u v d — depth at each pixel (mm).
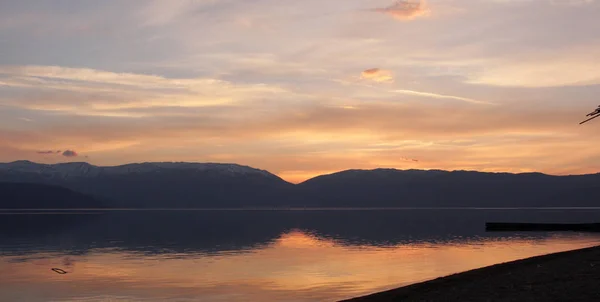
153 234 95625
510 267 33219
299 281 37688
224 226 129250
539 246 62219
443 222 145250
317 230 106938
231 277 40031
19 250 63594
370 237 82625
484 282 27156
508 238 75500
